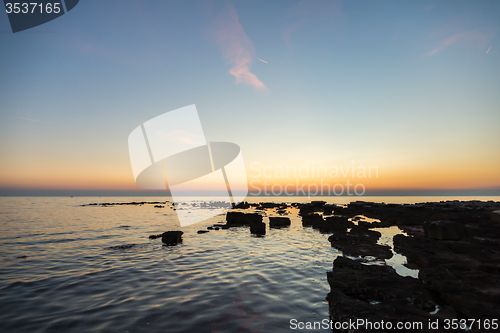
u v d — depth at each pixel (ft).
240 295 25.18
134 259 40.98
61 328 18.94
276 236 64.54
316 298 24.26
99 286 28.40
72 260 40.52
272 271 33.55
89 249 48.91
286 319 19.98
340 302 20.65
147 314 21.11
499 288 22.25
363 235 56.80
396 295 22.33
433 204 102.17
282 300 23.81
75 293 26.27
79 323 19.69
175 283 29.12
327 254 43.27
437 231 40.65
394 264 34.76
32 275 32.71
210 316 20.59
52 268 35.99
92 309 22.26
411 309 19.58
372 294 23.56
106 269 35.29
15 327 19.17
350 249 44.57
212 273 32.99
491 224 49.70
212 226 86.58
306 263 37.50
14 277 31.91
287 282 29.04
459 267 27.61
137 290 26.96
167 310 21.85
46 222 94.02
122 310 21.97
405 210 87.40
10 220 98.53
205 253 45.16
